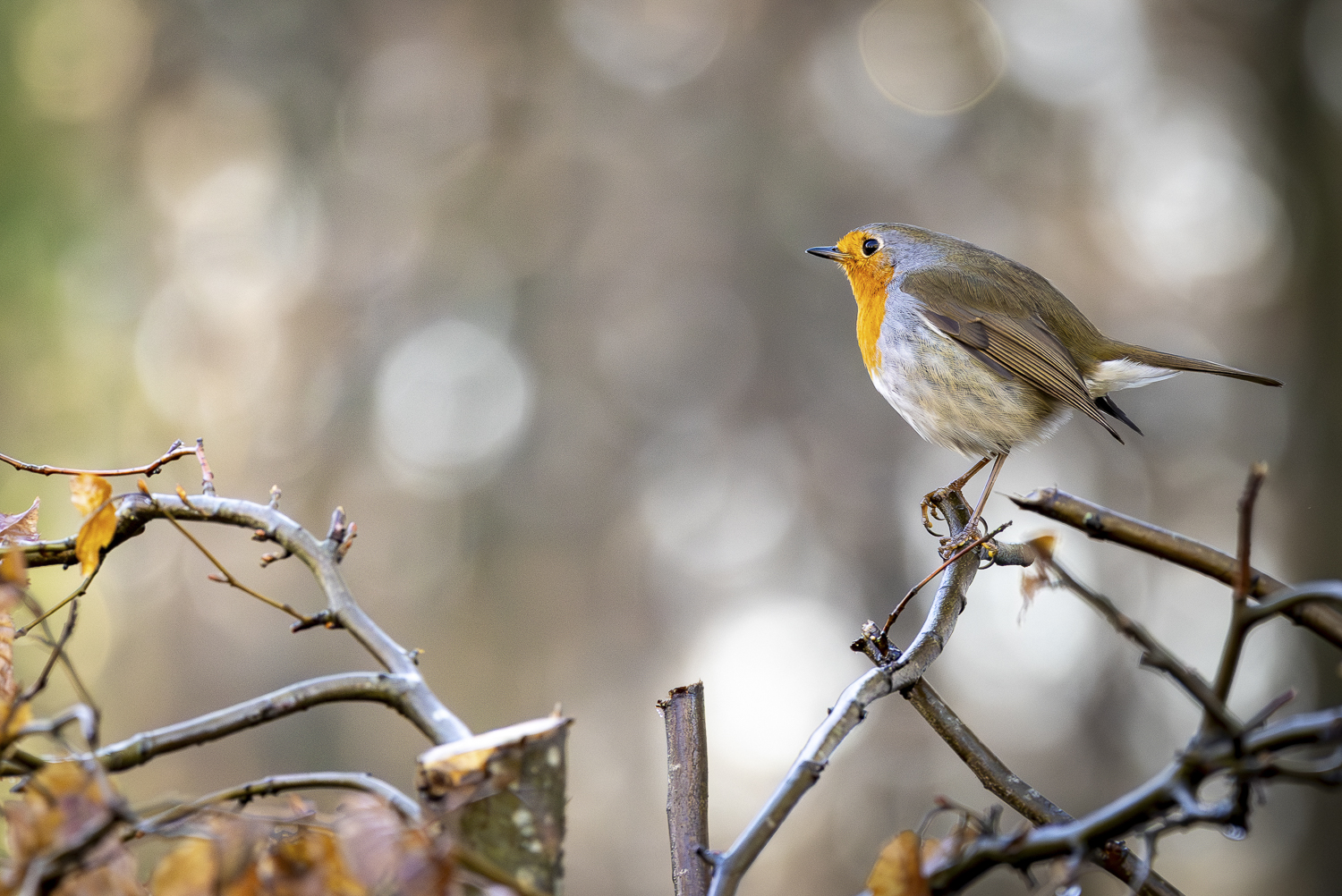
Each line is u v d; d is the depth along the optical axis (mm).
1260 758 1559
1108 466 15578
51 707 8812
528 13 17141
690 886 2338
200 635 16516
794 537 17750
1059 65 15836
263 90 16906
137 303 15367
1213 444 14945
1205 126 14836
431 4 17141
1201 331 14953
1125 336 15352
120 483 13320
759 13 17031
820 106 17062
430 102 17156
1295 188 12961
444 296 17062
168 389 16094
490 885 1696
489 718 17062
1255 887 15656
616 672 17469
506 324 17312
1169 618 15469
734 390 17312
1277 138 13188
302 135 17047
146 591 16469
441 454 17312
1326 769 1520
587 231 17109
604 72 17250
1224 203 14609
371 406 16984
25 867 1691
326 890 1781
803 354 17156
